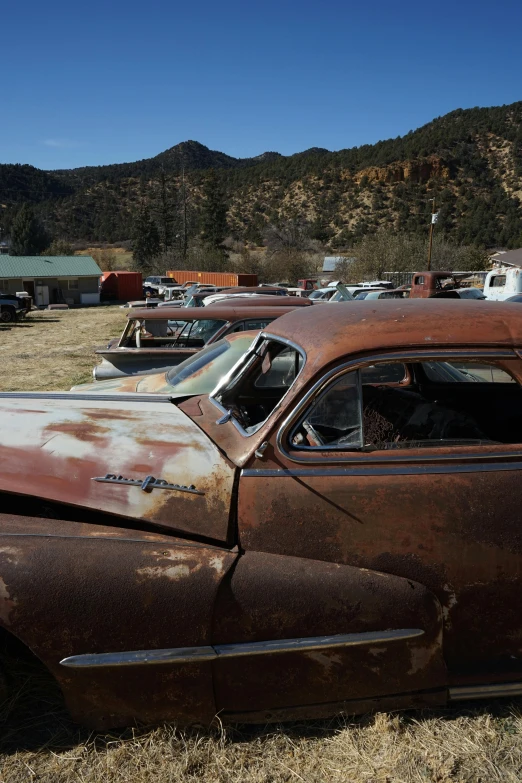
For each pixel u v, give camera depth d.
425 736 2.26
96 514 2.54
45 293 45.62
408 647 2.21
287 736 2.26
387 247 46.91
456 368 3.66
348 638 2.17
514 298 18.09
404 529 2.24
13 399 3.29
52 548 2.19
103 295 50.47
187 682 2.15
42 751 2.21
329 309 2.94
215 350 5.03
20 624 2.08
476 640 2.29
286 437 2.35
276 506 2.29
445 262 46.12
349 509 2.26
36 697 2.45
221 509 2.32
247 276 42.47
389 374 3.76
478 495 2.27
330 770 2.13
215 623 2.13
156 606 2.11
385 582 2.21
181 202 119.94
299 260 54.09
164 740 2.20
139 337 7.55
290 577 2.18
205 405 3.12
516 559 2.26
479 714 2.37
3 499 2.72
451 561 2.24
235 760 2.16
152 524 2.32
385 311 2.68
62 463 2.51
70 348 18.45
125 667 2.11
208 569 2.16
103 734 2.25
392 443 2.48
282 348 3.25
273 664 2.17
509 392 3.63
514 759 2.18
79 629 2.09
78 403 3.21
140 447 2.58
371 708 2.27
